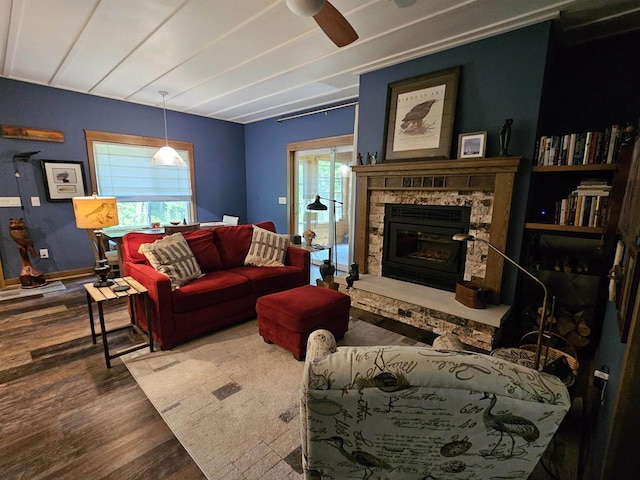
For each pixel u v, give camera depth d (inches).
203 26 97.6
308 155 214.5
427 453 31.5
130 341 102.3
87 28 99.1
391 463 33.2
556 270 102.2
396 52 115.1
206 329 106.1
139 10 89.1
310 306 92.9
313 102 188.7
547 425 28.0
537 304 108.1
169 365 89.0
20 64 130.1
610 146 85.4
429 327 110.7
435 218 119.3
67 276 172.6
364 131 138.6
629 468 36.8
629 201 57.0
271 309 95.7
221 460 58.1
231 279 114.0
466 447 30.5
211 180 236.2
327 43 108.5
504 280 105.7
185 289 101.1
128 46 112.2
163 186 211.5
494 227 103.0
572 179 107.7
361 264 143.5
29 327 111.7
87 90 166.6
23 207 157.2
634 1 80.8
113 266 164.9
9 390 77.3
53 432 64.2
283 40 107.0
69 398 74.6
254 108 204.5
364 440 31.2
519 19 91.3
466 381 27.0
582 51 102.3
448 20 92.6
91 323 99.3
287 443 62.2
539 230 107.0
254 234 141.4
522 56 95.6
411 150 122.0
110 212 99.0
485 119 104.9
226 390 78.3
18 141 153.6
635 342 35.0
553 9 85.4
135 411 70.6
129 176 195.0
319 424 30.4
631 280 40.2
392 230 132.5
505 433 28.7
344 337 106.7
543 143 95.3
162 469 56.2
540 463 58.5
